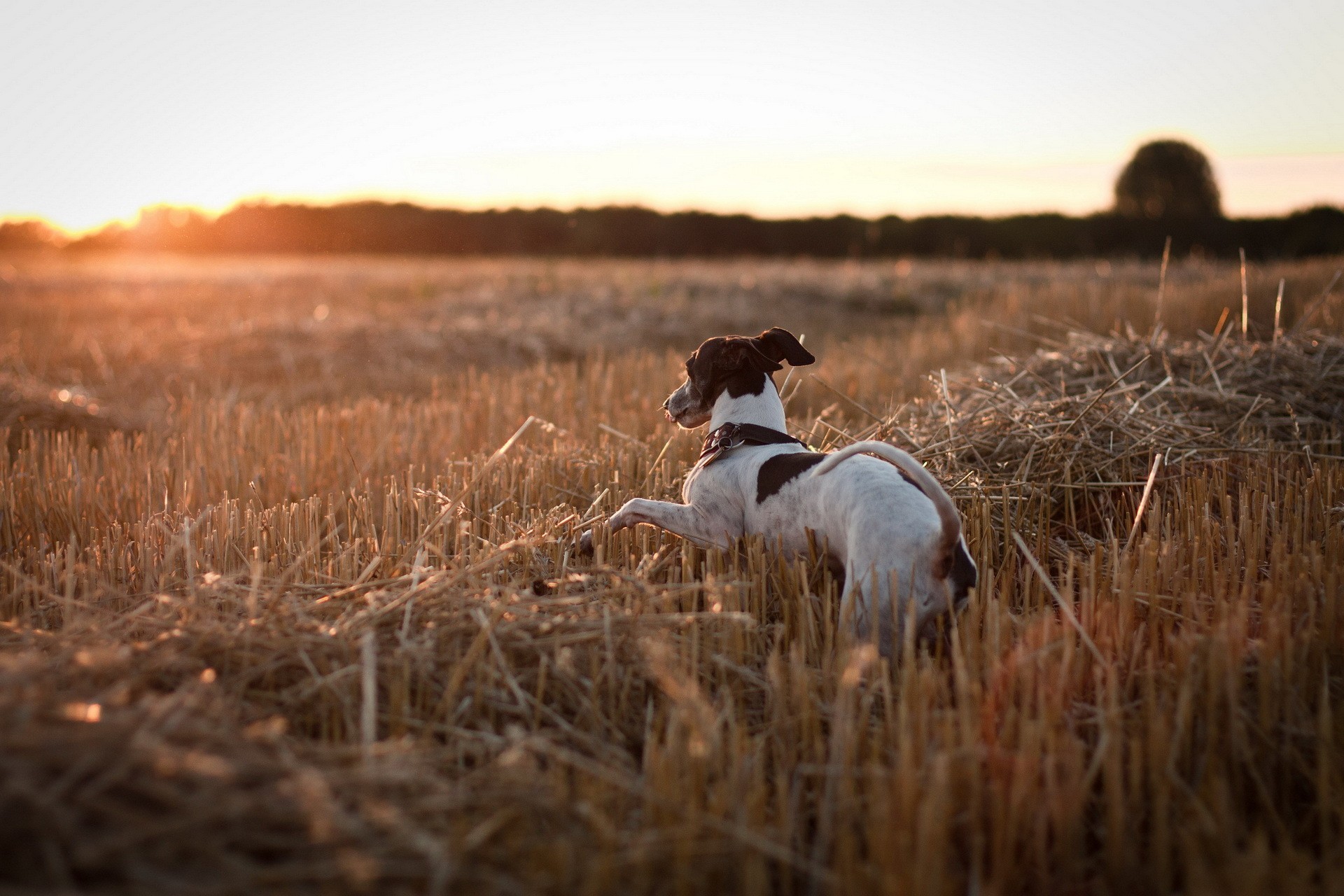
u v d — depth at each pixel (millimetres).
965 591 3334
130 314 15703
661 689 3131
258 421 6957
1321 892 2346
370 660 2840
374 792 2352
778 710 2982
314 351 10891
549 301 16062
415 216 45750
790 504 3785
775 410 4266
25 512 5031
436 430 6727
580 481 5145
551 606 3426
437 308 15367
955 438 5156
